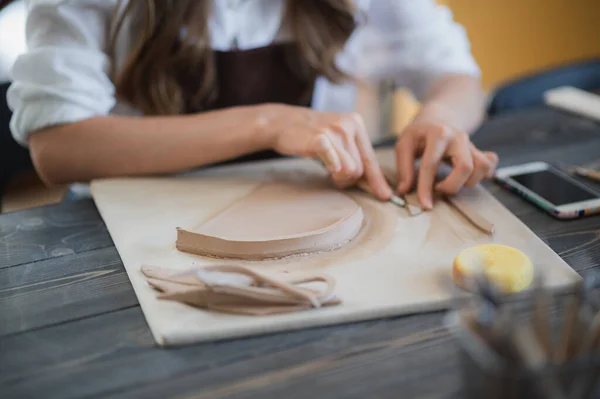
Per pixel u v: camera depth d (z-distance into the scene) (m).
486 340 0.40
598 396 0.40
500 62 2.34
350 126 0.77
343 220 0.65
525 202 0.75
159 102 0.97
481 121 1.02
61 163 0.83
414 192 0.76
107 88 0.90
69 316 0.55
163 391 0.47
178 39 0.96
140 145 0.82
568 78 1.32
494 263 0.56
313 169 0.83
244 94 1.04
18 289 0.59
